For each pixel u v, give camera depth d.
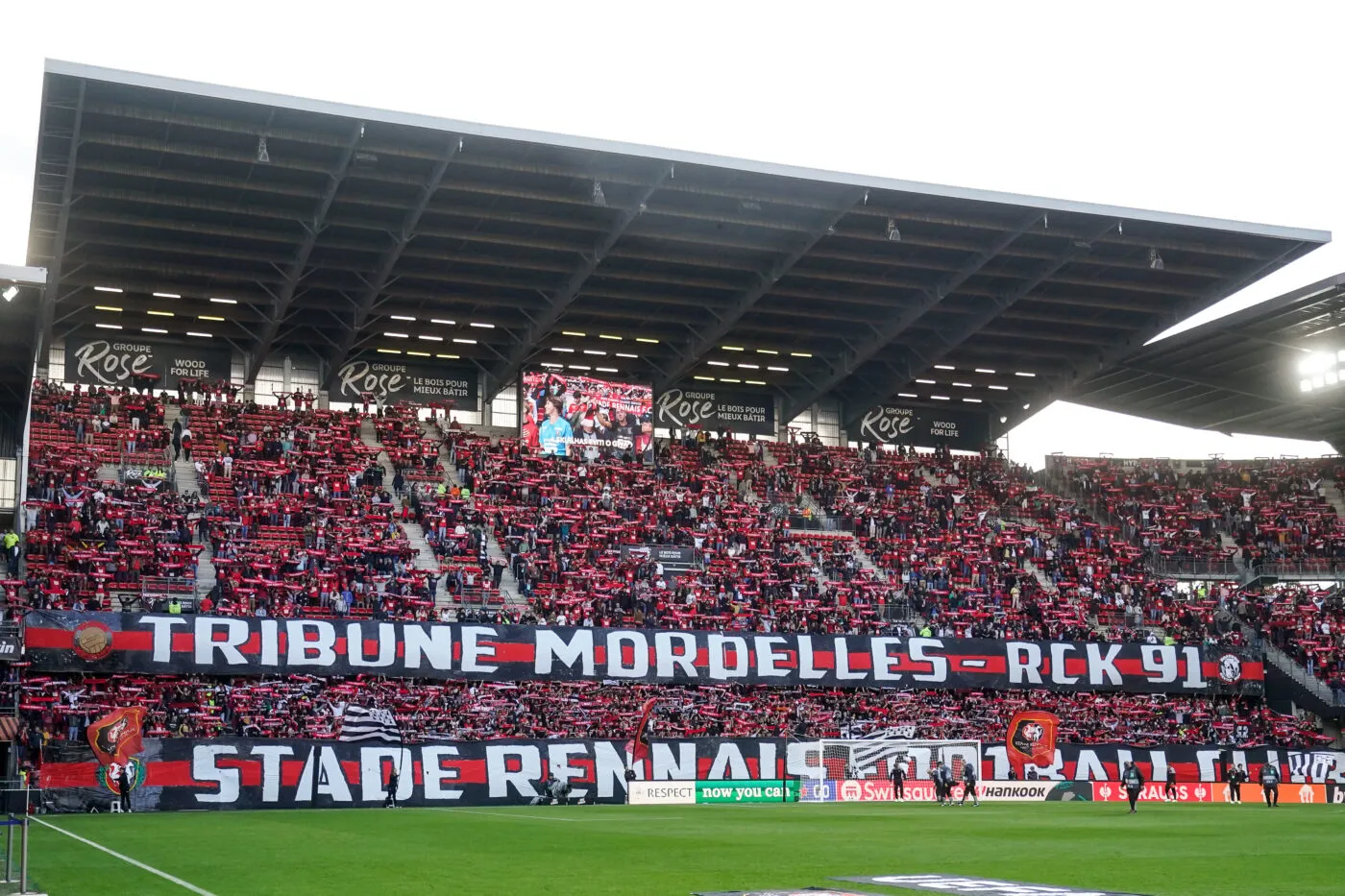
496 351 79.62
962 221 65.31
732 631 62.12
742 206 62.84
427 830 37.81
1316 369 81.19
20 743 48.72
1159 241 68.06
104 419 69.00
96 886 22.62
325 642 55.50
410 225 61.44
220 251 64.56
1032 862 28.36
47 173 56.56
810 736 60.06
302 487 68.19
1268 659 71.81
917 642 64.81
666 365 82.62
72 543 58.62
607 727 57.47
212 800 49.16
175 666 53.00
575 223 64.38
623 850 31.02
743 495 80.12
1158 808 53.69
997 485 86.81
